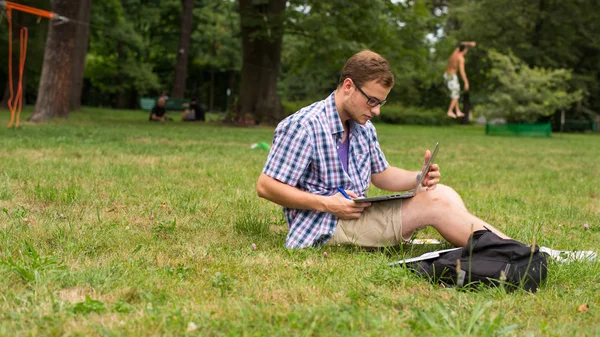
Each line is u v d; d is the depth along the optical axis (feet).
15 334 7.80
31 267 10.41
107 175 23.22
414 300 9.57
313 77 142.51
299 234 12.88
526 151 52.42
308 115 12.62
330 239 13.00
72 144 36.50
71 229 13.38
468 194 23.21
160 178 23.40
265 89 77.36
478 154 46.62
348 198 12.52
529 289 10.38
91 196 18.51
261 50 76.54
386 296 9.75
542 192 24.98
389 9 74.84
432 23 79.66
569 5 114.73
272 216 16.94
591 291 10.55
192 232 14.47
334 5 68.33
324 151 12.62
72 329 8.01
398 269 10.96
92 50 135.64
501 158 43.37
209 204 18.17
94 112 98.78
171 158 31.45
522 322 8.85
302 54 78.33
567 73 101.81
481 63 120.67
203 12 136.36
